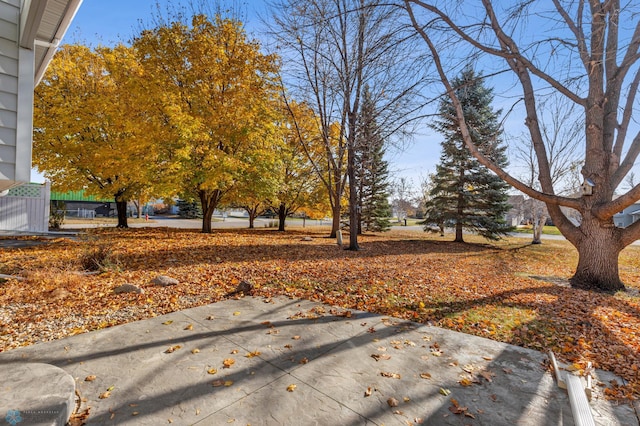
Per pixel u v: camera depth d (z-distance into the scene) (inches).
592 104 259.0
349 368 117.4
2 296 179.5
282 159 673.6
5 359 114.3
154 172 469.4
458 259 414.3
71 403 86.4
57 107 492.1
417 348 136.3
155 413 88.3
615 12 206.5
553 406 97.4
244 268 279.6
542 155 283.1
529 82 276.8
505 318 177.8
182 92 469.1
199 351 126.7
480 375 114.9
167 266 273.1
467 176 670.5
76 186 565.9
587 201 267.3
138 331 144.0
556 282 281.7
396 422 88.0
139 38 463.8
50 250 317.1
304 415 89.8
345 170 610.2
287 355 126.2
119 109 429.4
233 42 476.4
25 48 129.7
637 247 745.0
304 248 441.1
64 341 131.3
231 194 658.8
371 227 962.7
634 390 108.0
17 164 127.9
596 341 149.4
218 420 86.4
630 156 264.8
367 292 222.2
